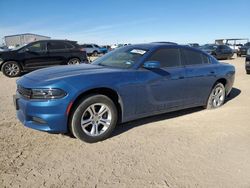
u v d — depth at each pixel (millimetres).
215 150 4066
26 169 3438
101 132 4344
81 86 4016
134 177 3291
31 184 3113
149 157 3811
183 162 3680
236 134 4723
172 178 3279
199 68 5719
